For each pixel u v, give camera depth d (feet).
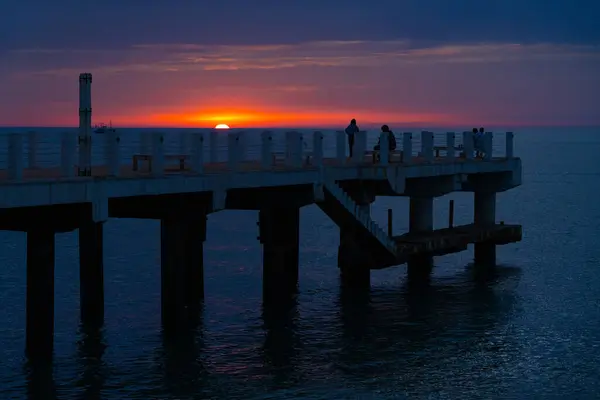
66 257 174.50
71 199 83.46
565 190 389.19
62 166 87.45
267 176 108.47
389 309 126.72
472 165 150.51
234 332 112.88
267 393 91.15
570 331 116.98
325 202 126.11
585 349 108.99
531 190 388.16
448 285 144.77
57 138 98.58
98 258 113.50
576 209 298.15
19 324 117.08
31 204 79.66
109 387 92.32
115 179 88.33
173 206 104.99
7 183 77.61
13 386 91.76
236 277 150.00
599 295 139.33
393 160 140.15
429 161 139.74
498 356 105.29
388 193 131.54
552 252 183.83
